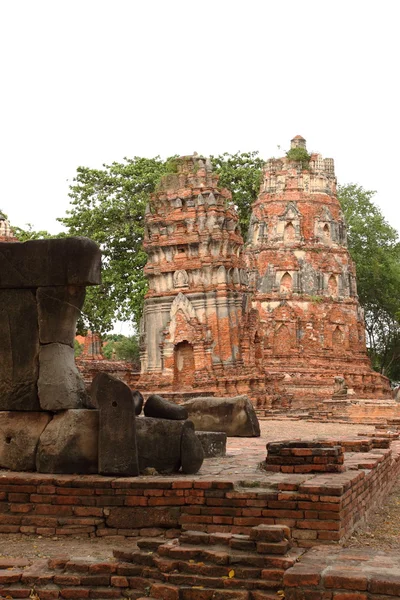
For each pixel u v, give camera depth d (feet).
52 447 45.98
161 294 149.18
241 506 40.29
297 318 209.77
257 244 218.59
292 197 218.18
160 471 46.24
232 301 146.20
